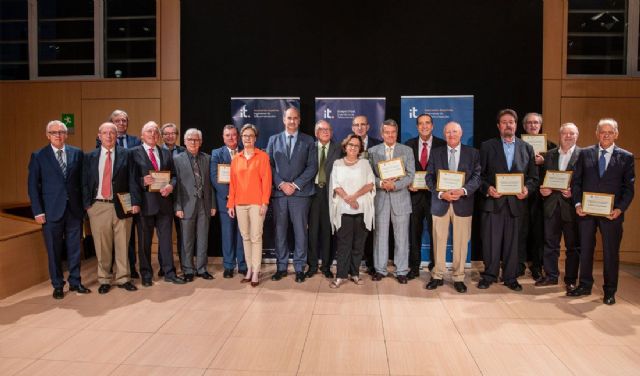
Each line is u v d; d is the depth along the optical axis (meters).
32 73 6.45
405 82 5.64
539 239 5.07
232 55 5.73
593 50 5.93
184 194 4.93
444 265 4.72
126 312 4.05
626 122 5.79
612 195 4.20
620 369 3.04
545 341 3.47
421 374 2.98
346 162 4.73
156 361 3.15
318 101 5.50
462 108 5.40
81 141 6.23
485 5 5.55
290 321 3.85
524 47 5.56
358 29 5.64
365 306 4.21
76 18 6.38
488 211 4.69
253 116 5.57
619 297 4.48
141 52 6.25
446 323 3.82
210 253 5.92
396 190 4.82
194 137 4.93
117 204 4.55
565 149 4.71
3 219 5.24
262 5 5.68
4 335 3.57
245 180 4.77
